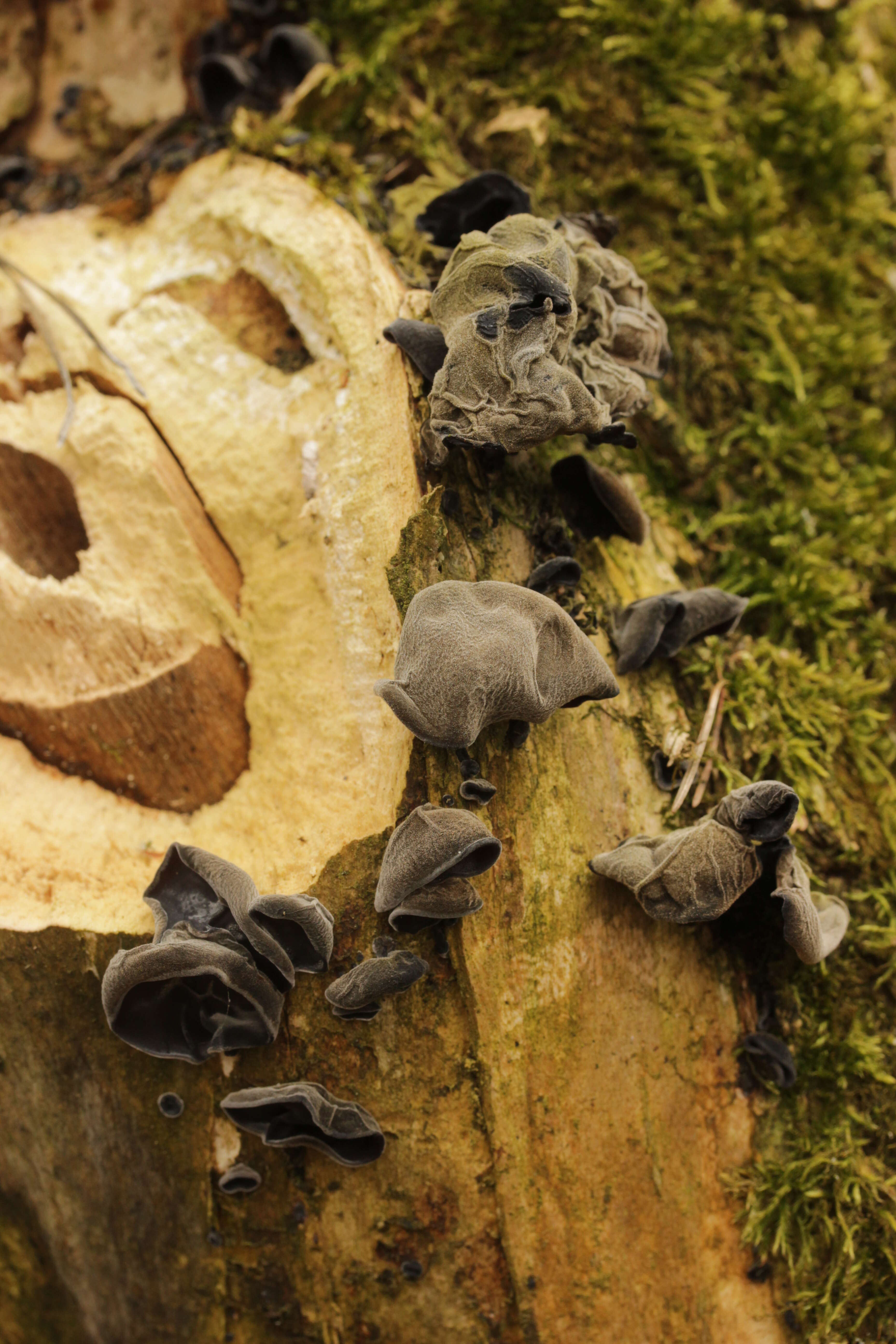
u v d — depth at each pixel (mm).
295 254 635
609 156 694
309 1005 590
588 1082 596
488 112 689
